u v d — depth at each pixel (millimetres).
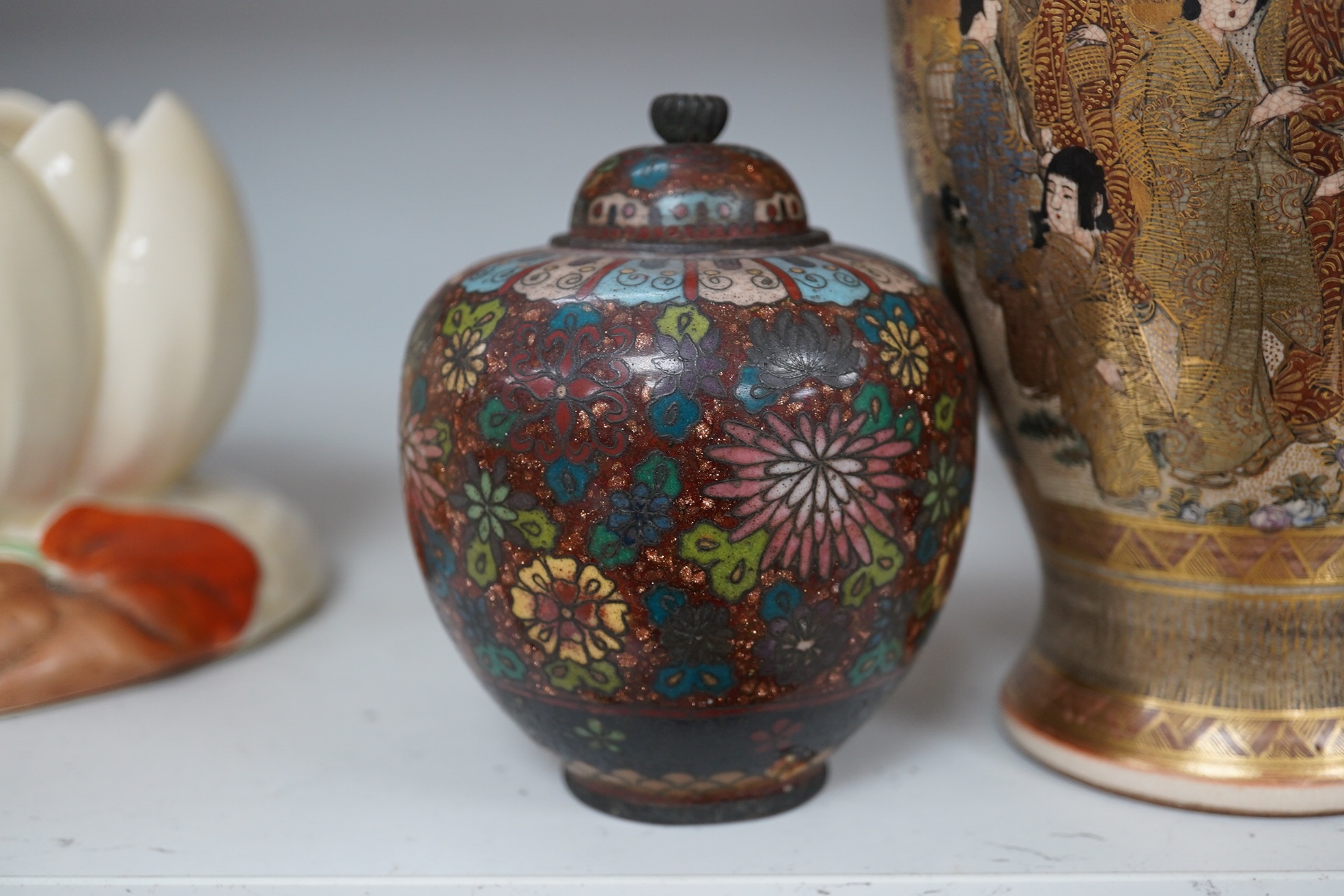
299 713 1069
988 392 931
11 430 1072
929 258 951
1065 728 934
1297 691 871
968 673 1138
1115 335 808
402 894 807
